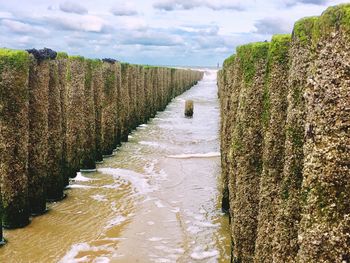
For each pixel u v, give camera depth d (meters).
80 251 8.20
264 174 5.21
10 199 9.11
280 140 5.02
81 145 14.19
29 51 9.92
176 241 8.68
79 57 13.75
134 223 9.65
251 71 6.25
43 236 8.90
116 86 18.25
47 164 10.91
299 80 4.24
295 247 4.31
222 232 9.17
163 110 36.19
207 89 71.00
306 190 3.72
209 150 18.44
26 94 9.26
